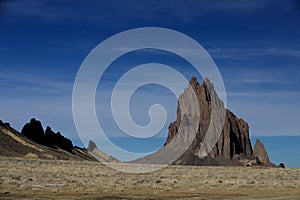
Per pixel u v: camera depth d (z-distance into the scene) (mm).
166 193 26562
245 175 47438
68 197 23000
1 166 47344
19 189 26125
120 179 36531
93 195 24438
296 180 39156
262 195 25469
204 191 28312
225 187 31125
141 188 29203
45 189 26531
